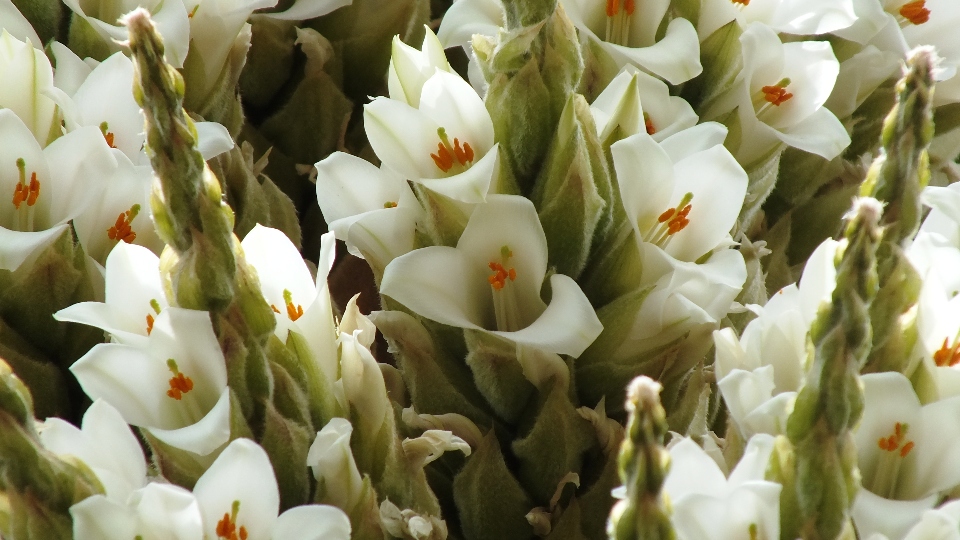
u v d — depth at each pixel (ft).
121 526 3.30
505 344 3.59
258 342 3.43
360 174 3.70
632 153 3.54
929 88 3.43
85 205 3.61
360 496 3.49
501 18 3.89
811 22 3.92
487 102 3.58
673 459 3.37
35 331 3.64
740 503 3.31
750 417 3.46
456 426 3.66
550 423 3.61
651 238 3.62
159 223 3.38
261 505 3.37
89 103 3.76
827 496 3.31
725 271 3.59
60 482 3.31
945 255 3.59
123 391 3.44
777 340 3.55
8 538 3.35
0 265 3.54
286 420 3.46
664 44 3.81
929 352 3.48
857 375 3.29
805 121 3.92
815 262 3.52
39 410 3.64
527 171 3.59
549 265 3.59
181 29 3.81
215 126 3.84
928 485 3.45
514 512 3.67
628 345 3.60
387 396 3.62
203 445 3.39
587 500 3.65
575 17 3.80
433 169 3.59
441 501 3.71
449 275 3.57
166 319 3.40
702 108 3.91
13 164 3.62
